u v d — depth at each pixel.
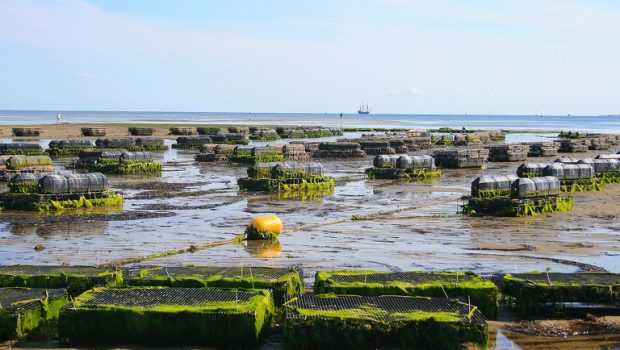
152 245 24.64
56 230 27.61
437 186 43.62
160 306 14.16
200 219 30.45
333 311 13.96
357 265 21.42
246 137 85.31
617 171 45.59
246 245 24.72
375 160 49.38
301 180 41.03
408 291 15.67
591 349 13.63
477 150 64.88
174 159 64.69
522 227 28.52
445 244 24.92
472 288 15.66
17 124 146.75
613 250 24.08
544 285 15.78
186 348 13.80
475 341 13.30
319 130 110.81
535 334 14.52
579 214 32.00
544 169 40.66
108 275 16.98
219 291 15.34
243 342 13.74
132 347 13.88
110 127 124.19
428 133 97.19
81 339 13.99
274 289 16.27
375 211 32.91
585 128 196.12
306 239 25.86
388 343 13.46
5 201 32.88
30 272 17.45
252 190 40.53
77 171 50.69
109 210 32.84
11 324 14.23
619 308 15.75
